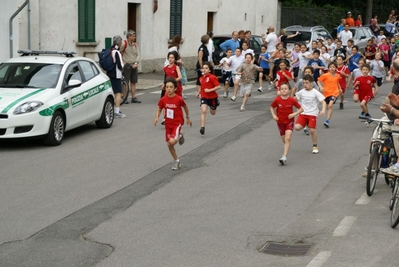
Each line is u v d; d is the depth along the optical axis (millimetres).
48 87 16469
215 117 20953
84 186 12398
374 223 10156
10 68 17203
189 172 13648
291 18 56562
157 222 10281
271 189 12305
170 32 36906
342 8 62062
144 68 34719
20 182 12617
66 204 11211
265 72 30703
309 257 8688
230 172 13680
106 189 12227
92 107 18000
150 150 15742
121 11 32594
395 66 11898
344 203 11336
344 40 42500
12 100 15555
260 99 25797
